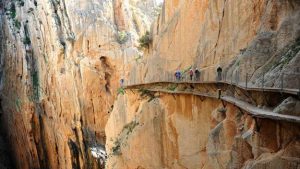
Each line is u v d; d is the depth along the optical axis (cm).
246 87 1112
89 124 4894
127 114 2853
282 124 934
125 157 2702
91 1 5200
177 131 1992
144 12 5884
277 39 1096
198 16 1866
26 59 5772
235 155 1173
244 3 1355
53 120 5362
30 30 5794
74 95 4947
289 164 894
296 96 913
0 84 6894
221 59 1534
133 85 2720
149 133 2338
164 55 2288
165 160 2175
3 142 6862
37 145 5803
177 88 2003
